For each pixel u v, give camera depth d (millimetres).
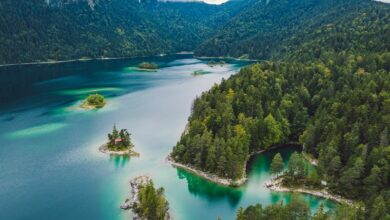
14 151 147750
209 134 129375
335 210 92750
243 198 110562
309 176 114062
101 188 117500
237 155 123750
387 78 161625
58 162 137250
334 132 127312
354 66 198500
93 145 153750
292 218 85938
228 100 163375
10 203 109438
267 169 127375
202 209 105125
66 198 111750
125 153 143500
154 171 128250
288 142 149500
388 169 104188
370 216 83188
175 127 177125
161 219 96062
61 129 174750
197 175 123562
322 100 156500
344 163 117125
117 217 101000
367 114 132750
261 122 141750
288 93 174875
